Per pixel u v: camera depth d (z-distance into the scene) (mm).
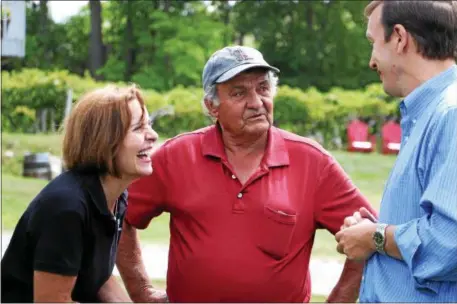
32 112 22953
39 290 2816
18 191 11906
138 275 3635
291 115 25719
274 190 3342
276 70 3336
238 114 3301
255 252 3318
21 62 35375
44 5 39219
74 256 2826
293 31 39031
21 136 17578
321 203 3420
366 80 38750
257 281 3309
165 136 23984
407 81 2742
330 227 3443
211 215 3354
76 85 23344
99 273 3006
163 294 3643
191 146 3455
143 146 2955
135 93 2973
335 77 38688
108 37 39844
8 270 2904
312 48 38438
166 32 36094
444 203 2492
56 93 22922
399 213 2684
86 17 40812
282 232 3320
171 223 3512
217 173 3381
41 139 17359
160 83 35812
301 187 3379
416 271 2574
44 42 38812
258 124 3305
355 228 2795
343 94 26172
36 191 12195
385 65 2762
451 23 2664
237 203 3340
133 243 3611
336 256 8273
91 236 2895
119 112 2902
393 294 2693
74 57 40656
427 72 2699
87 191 2879
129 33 37875
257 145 3393
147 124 3002
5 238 8289
